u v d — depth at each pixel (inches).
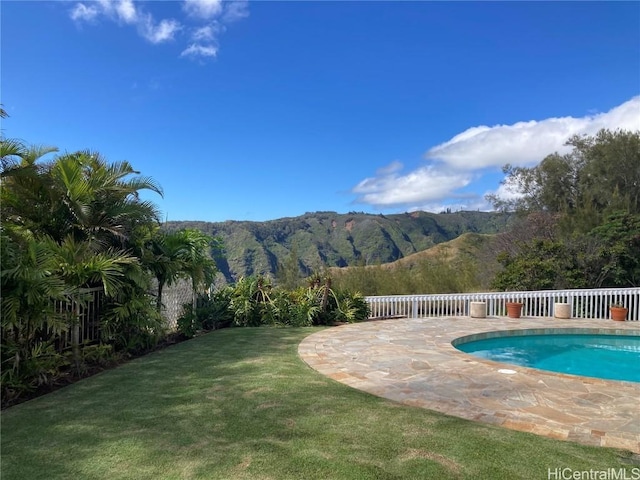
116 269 265.1
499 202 1182.9
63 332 243.1
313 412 176.9
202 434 151.6
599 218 833.5
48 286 200.2
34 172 268.1
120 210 311.1
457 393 211.3
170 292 407.5
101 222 303.4
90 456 133.2
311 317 467.2
